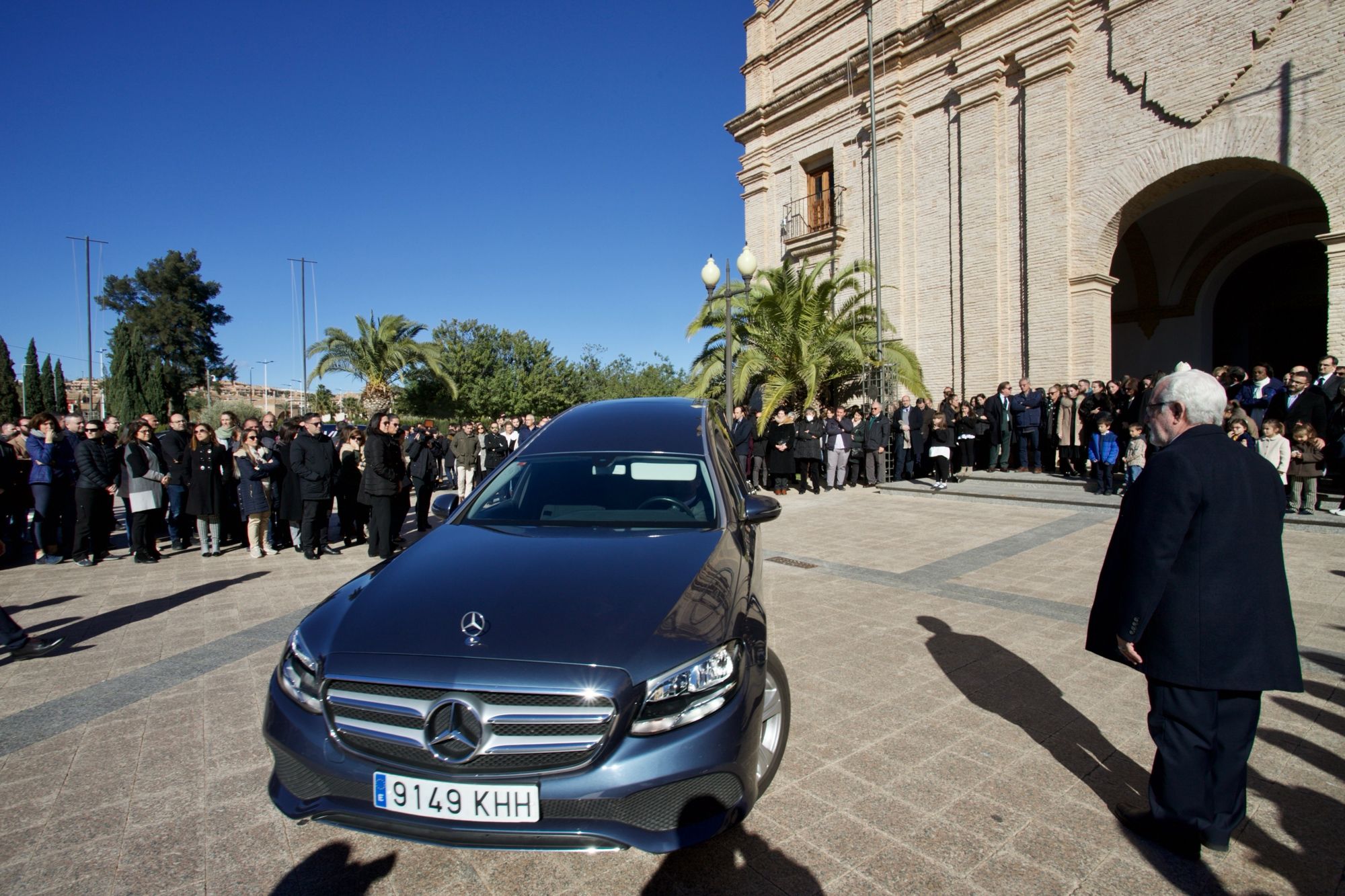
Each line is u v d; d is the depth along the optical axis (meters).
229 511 9.01
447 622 2.33
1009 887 2.26
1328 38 9.96
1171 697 2.37
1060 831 2.55
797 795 2.81
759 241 19.89
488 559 2.83
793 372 15.10
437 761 2.09
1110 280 12.88
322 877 2.39
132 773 3.08
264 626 5.23
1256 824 2.55
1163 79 11.63
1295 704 3.50
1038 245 13.35
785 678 2.89
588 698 2.07
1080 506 9.90
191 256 60.53
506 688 2.08
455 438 14.06
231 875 2.40
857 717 3.49
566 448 3.89
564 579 2.59
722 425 4.97
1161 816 2.41
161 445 8.91
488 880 2.37
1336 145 9.91
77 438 8.93
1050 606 5.31
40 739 3.41
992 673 4.02
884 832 2.56
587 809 2.05
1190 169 11.45
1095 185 12.56
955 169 14.95
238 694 3.94
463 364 37.00
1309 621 4.73
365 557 8.15
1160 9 11.63
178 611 5.72
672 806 2.10
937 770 2.98
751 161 19.92
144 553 7.96
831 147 17.78
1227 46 10.90
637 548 2.89
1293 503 8.24
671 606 2.42
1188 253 16.44
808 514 10.36
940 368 15.42
